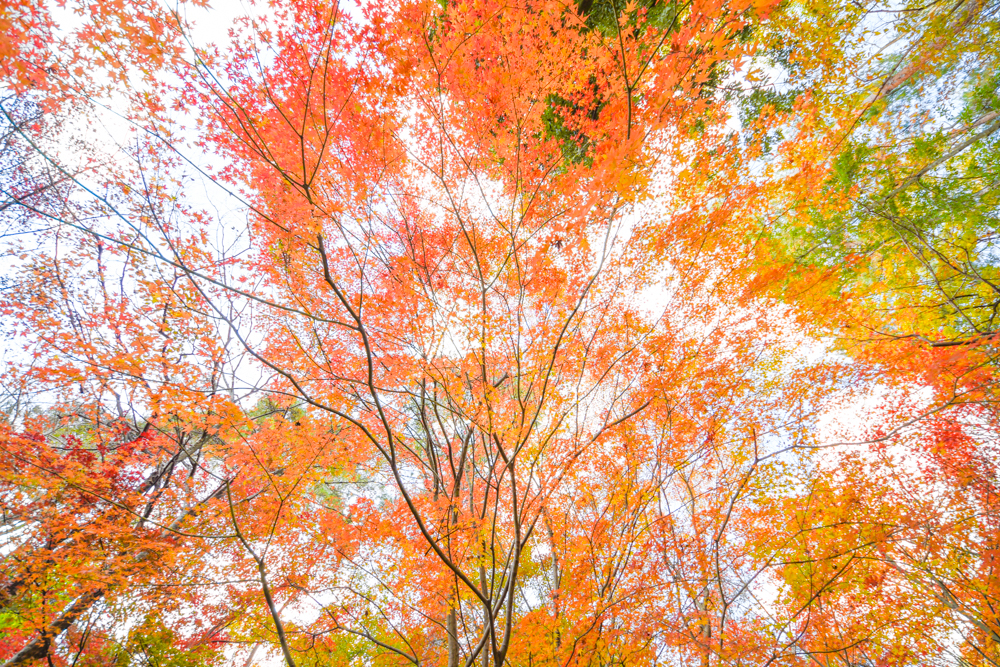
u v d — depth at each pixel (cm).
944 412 791
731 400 820
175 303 614
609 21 922
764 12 497
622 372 802
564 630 615
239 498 716
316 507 748
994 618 620
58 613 593
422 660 658
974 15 712
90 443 798
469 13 620
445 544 610
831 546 718
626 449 753
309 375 697
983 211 809
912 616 657
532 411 603
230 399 652
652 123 615
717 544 733
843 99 882
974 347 693
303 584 673
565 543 714
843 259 930
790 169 891
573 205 619
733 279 870
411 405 901
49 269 682
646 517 716
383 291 739
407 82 596
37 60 450
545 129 855
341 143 627
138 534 657
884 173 877
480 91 651
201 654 679
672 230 806
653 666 634
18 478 577
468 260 795
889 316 906
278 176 565
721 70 731
